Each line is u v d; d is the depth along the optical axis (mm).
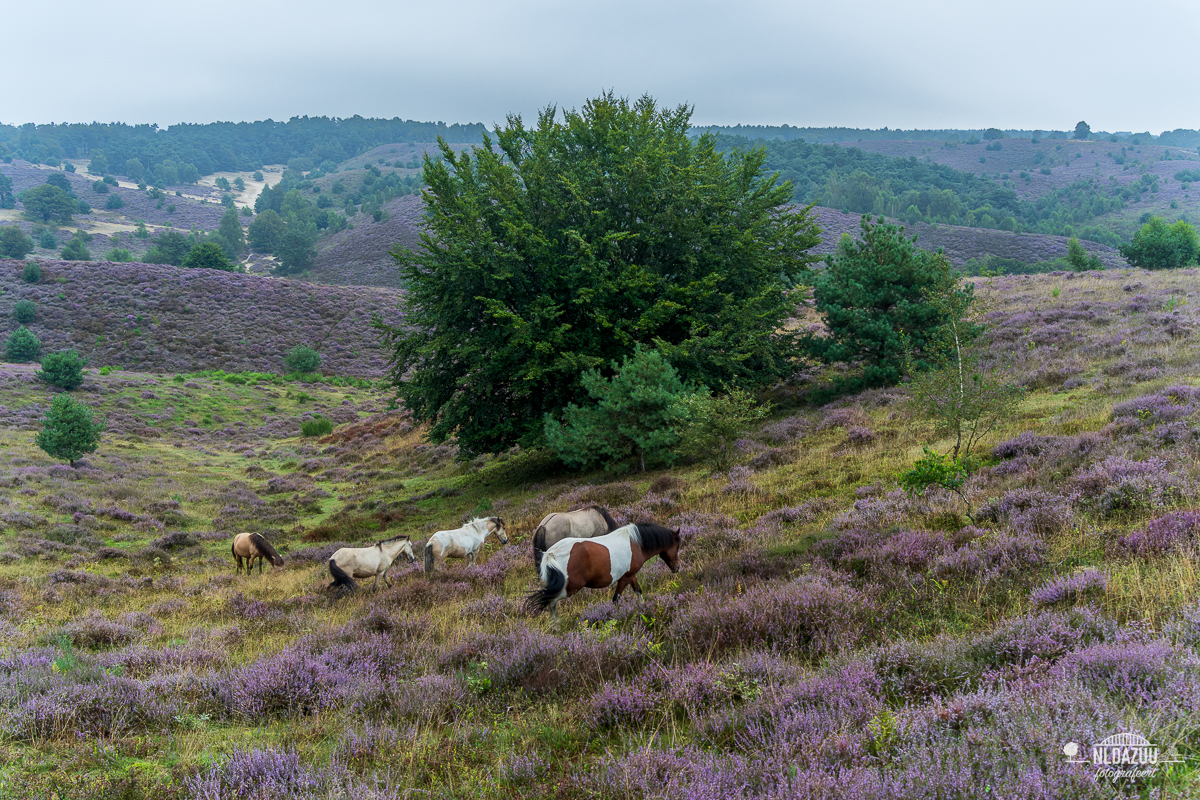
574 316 25953
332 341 81000
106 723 5934
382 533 23094
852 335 25016
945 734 3955
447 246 25953
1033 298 33562
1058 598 6484
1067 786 3082
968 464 13453
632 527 9320
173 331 75438
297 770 4668
